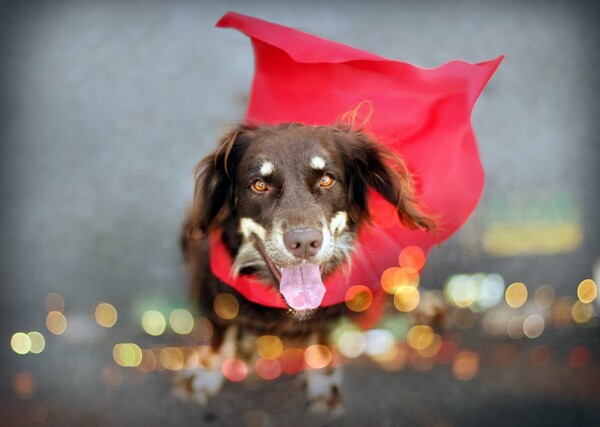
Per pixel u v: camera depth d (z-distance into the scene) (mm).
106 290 1348
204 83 1652
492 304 1308
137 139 1590
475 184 866
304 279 810
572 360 1114
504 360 1109
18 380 1055
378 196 903
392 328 1163
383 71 826
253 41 863
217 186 885
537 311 1290
